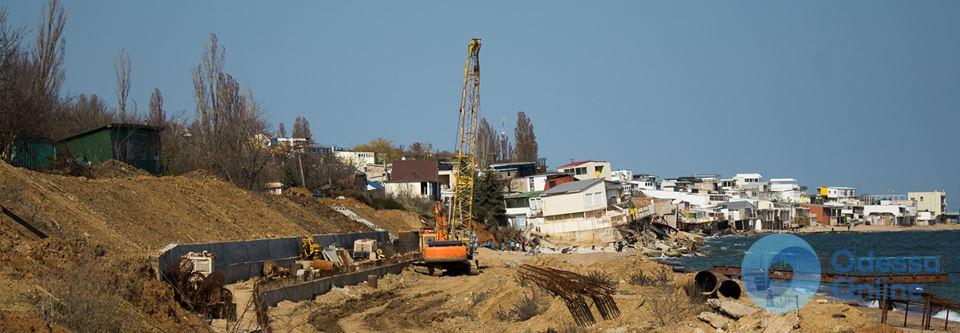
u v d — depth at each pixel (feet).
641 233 348.79
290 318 94.99
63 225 94.12
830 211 574.56
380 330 94.27
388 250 201.26
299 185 279.08
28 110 138.72
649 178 614.75
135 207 121.29
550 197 336.08
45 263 67.62
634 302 86.89
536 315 93.09
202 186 156.04
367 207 264.72
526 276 111.75
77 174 141.59
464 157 231.91
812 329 71.72
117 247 96.73
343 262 149.48
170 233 117.08
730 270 142.00
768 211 533.14
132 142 176.24
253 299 87.35
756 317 77.05
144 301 66.90
